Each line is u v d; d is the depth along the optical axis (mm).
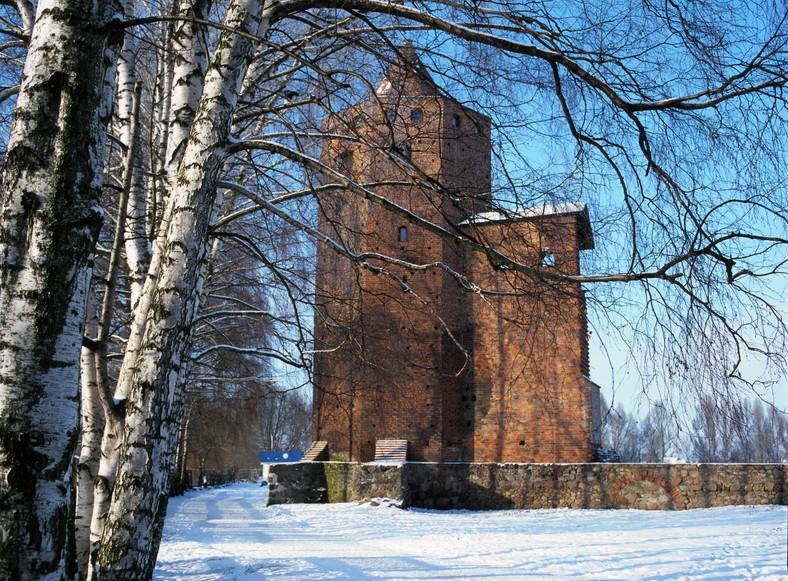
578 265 7859
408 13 6703
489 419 27188
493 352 27500
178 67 7770
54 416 4320
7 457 4164
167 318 5969
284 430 68500
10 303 4375
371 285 26250
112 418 7223
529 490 25719
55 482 4285
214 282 17844
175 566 12055
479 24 7387
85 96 4684
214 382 22859
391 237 26469
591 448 26062
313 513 24438
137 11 11930
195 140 6246
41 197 4500
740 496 23688
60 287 4441
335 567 12203
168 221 6188
